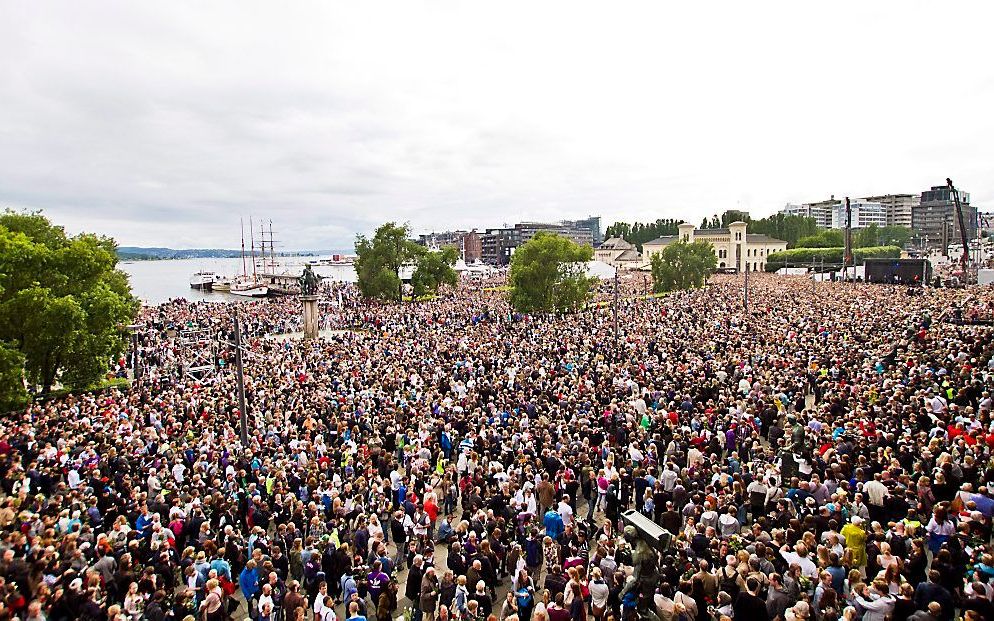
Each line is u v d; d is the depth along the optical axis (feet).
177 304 274.57
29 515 47.21
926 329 122.72
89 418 78.95
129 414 82.74
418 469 59.26
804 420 65.82
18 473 58.65
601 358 111.45
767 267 532.73
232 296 474.08
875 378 81.20
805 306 181.37
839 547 37.55
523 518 48.34
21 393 89.66
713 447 61.11
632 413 71.51
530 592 38.96
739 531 43.06
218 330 181.68
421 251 303.07
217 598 36.37
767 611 31.91
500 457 59.98
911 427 59.06
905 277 305.53
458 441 71.05
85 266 107.55
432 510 52.65
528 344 128.47
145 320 208.74
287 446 69.77
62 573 38.75
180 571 46.06
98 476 57.06
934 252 485.15
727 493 48.44
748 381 83.87
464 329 169.68
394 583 41.11
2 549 40.93
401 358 122.21
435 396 86.99
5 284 96.12
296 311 245.24
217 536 48.11
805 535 37.06
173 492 52.11
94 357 106.32
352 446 65.82
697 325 154.71
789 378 85.92
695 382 85.87
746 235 554.87
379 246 290.97
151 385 107.76
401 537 49.55
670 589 36.04
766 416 71.36
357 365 114.83
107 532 48.16
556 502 54.80
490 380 95.30
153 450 67.05
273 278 558.56
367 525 46.70
